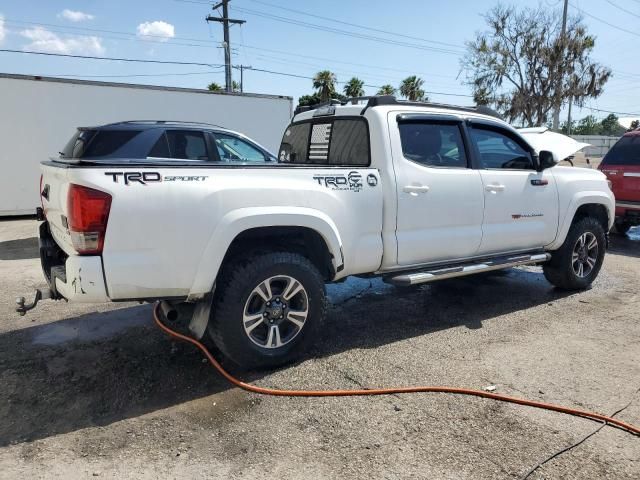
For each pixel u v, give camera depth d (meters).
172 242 3.29
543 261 5.41
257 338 3.78
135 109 12.77
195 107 13.38
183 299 3.49
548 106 36.88
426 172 4.43
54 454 2.83
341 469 2.70
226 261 3.68
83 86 12.24
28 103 11.86
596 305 5.41
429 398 3.42
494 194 4.90
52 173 3.60
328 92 46.88
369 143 4.32
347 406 3.32
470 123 4.89
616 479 2.60
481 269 4.80
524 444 2.90
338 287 6.17
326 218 3.84
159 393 3.51
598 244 5.98
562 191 5.52
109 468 2.71
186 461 2.77
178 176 3.33
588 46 35.97
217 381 3.67
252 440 2.96
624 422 3.10
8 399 3.42
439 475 2.64
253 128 14.23
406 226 4.34
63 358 4.07
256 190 3.56
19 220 12.13
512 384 3.60
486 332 4.61
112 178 3.12
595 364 3.92
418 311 5.22
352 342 4.39
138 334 4.56
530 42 36.41
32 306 3.67
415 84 46.81
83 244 3.11
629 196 8.93
